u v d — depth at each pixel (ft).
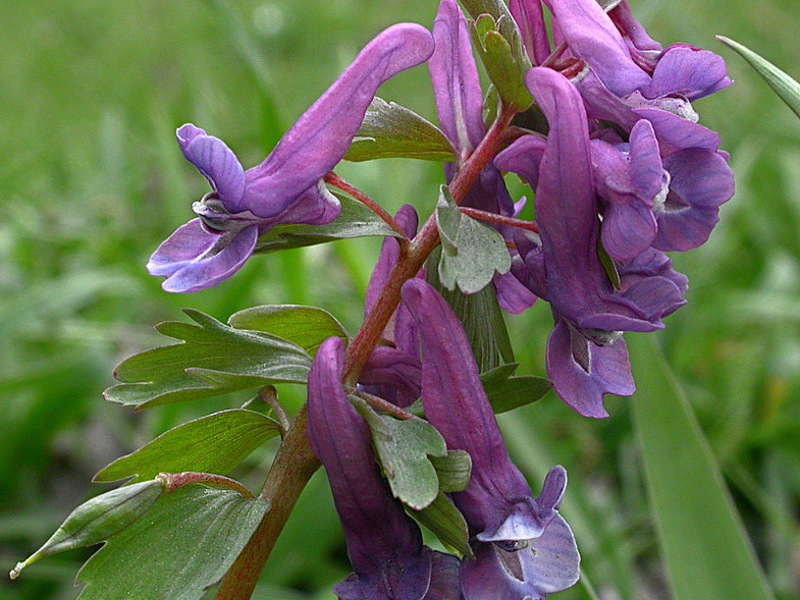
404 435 0.31
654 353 0.42
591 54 0.31
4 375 0.59
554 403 0.63
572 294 0.32
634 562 0.56
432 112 0.99
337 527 0.51
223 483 0.33
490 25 0.32
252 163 0.85
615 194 0.31
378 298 0.34
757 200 0.82
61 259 0.76
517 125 0.33
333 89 0.32
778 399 0.64
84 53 1.21
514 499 0.32
